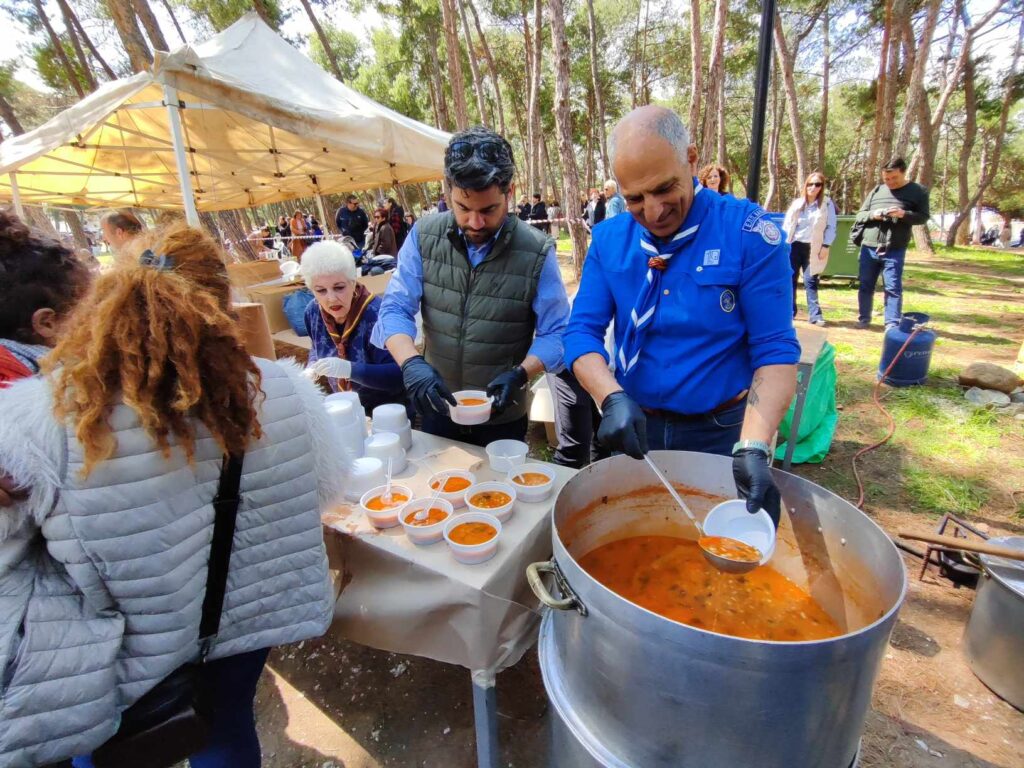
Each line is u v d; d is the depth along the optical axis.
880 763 1.51
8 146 4.14
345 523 1.42
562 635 1.06
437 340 1.96
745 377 1.46
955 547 1.82
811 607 1.23
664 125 1.14
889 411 3.71
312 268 2.07
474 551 1.21
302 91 4.54
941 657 1.83
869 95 18.97
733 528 1.25
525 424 2.17
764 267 1.28
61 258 1.10
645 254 1.38
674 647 0.79
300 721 1.74
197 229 0.94
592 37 15.66
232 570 0.99
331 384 2.45
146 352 0.78
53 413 0.76
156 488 0.82
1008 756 1.51
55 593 0.82
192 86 3.69
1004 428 3.38
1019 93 17.42
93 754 0.92
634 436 1.18
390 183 8.30
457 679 1.86
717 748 0.84
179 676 0.97
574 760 1.03
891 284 5.22
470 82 22.86
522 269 1.80
